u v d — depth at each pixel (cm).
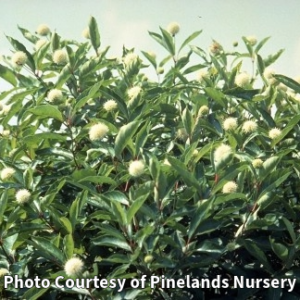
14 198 158
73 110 161
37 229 152
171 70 189
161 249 149
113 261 144
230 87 176
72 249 143
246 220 151
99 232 152
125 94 180
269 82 179
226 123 163
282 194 162
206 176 157
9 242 155
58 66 184
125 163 155
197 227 147
